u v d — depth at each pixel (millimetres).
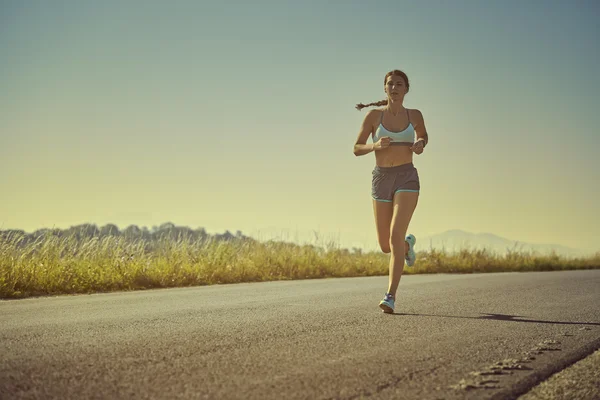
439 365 3322
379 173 5855
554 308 5996
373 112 5961
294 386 2824
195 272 10672
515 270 18828
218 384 2842
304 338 4062
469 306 6062
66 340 3895
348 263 14461
